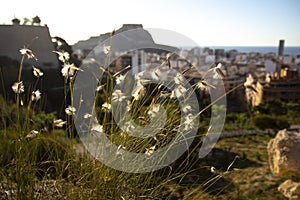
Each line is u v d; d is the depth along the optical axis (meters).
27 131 1.27
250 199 3.40
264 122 10.39
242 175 4.28
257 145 7.96
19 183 1.19
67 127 1.32
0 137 1.35
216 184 3.23
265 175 4.39
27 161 1.25
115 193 1.28
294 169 3.90
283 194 3.73
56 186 1.29
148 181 1.37
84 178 1.28
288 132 4.40
